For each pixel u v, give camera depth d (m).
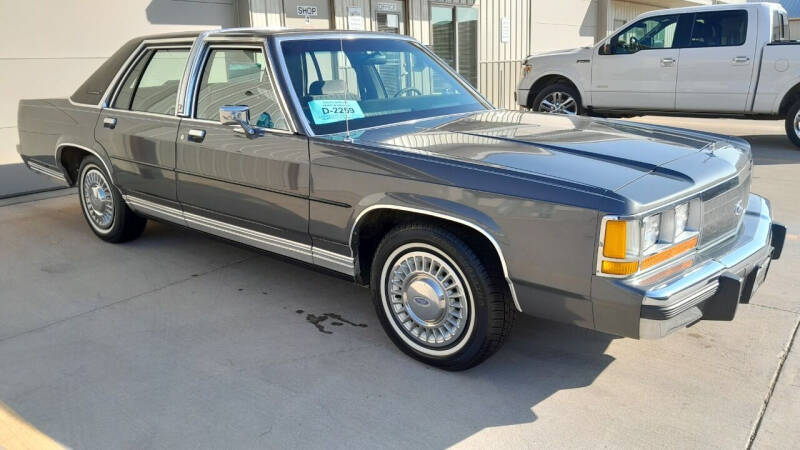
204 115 4.10
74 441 2.71
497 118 3.95
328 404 2.96
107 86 4.87
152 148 4.39
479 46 12.65
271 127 3.67
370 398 3.01
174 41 4.39
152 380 3.18
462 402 2.97
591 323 2.73
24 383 3.17
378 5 10.49
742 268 2.95
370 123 3.74
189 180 4.19
